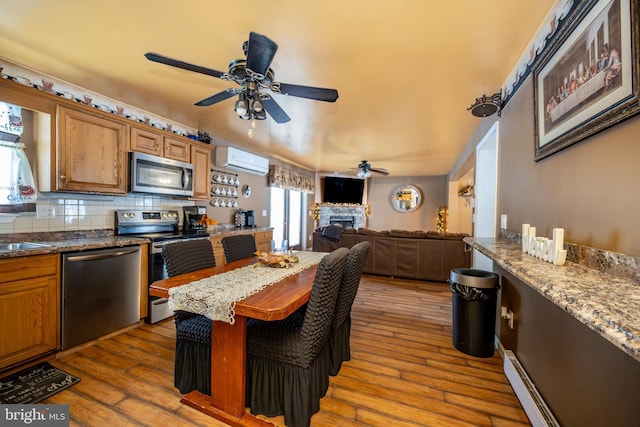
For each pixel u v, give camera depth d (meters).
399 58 1.91
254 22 1.57
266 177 5.53
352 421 1.53
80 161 2.36
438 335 2.60
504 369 1.99
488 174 3.18
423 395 1.75
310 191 7.32
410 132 3.70
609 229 1.04
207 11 1.49
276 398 1.54
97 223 2.77
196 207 3.76
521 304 1.82
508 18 1.50
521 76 1.90
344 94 2.50
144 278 2.68
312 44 1.76
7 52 1.92
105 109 2.70
